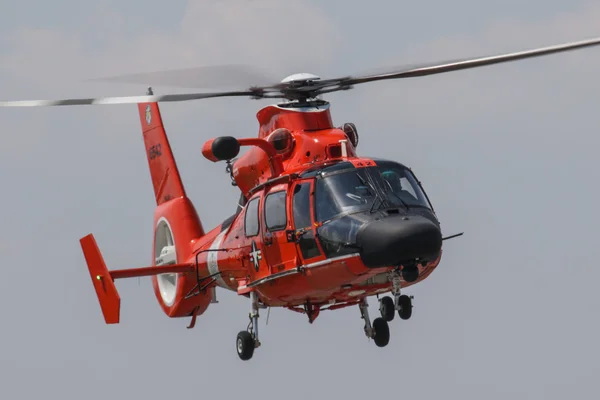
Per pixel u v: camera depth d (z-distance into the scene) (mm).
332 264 62000
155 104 88062
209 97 65250
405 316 69875
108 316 74312
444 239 65312
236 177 71000
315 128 68062
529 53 59281
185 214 83250
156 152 87938
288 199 64875
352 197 62500
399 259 59406
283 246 65062
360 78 67125
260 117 70688
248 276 69875
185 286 80688
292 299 67500
